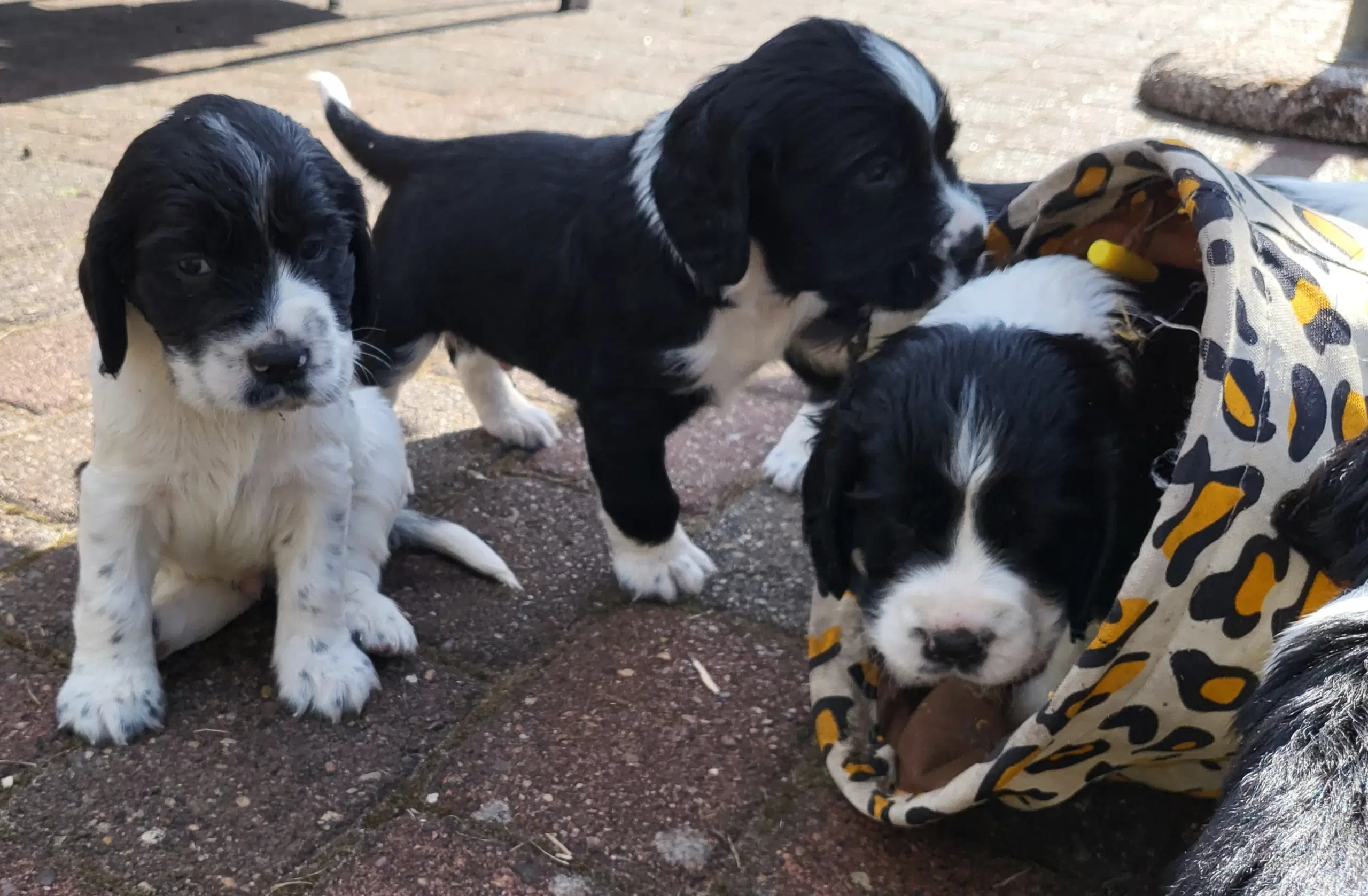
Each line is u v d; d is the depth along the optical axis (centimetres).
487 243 85
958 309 71
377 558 79
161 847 64
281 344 63
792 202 78
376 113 170
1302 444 57
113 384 67
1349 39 172
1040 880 64
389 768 69
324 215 65
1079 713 56
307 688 71
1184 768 64
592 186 83
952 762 67
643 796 67
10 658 74
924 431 63
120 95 179
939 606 62
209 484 69
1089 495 63
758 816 67
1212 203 62
